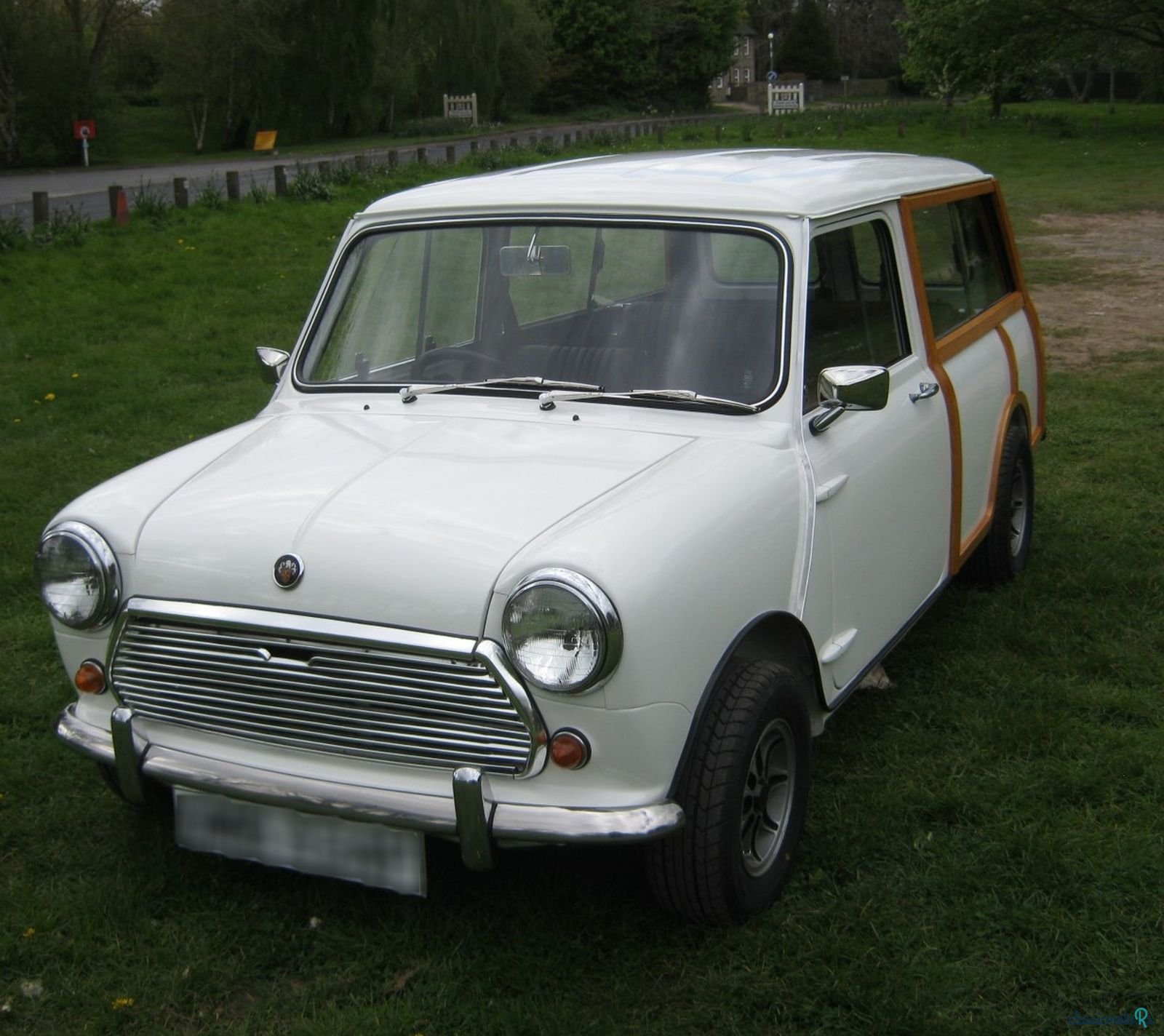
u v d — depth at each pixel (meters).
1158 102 67.44
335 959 3.18
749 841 3.20
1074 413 8.55
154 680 3.12
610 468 3.18
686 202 3.68
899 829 3.64
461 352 3.87
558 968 3.10
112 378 10.55
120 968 3.14
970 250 5.16
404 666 2.82
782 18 132.38
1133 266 15.38
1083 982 2.98
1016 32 40.84
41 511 7.07
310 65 55.97
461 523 2.94
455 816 2.81
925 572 4.33
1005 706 4.37
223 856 3.43
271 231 18.97
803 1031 2.88
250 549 3.00
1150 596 5.30
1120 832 3.57
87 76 49.72
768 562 3.18
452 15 66.12
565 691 2.70
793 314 3.52
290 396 4.00
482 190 4.01
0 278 15.09
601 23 86.69
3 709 4.62
